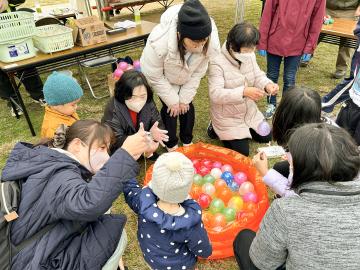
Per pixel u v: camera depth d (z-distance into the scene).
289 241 1.08
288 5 3.05
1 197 1.25
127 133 2.65
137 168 1.26
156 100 4.17
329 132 1.09
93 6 6.84
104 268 1.39
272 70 3.54
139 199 1.53
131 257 2.16
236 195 2.46
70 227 1.30
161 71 2.66
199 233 1.50
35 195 1.24
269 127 2.99
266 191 2.38
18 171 1.29
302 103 1.69
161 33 2.49
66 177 1.24
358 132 2.38
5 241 1.22
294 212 1.07
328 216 1.03
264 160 2.08
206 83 4.48
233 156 2.77
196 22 2.14
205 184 2.50
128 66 3.69
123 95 2.43
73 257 1.30
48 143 1.51
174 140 3.10
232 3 8.15
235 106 2.93
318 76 4.49
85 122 1.45
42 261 1.23
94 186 1.17
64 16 5.09
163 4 8.09
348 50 4.12
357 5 4.23
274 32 3.26
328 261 1.04
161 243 1.52
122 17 6.41
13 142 3.40
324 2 3.03
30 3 8.23
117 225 1.43
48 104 2.20
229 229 2.07
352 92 2.40
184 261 1.63
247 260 1.66
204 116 3.75
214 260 2.12
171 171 1.35
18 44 3.06
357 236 1.02
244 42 2.54
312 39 3.20
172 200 1.38
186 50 2.52
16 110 3.80
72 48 3.43
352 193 1.03
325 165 1.04
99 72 4.89
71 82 2.18
